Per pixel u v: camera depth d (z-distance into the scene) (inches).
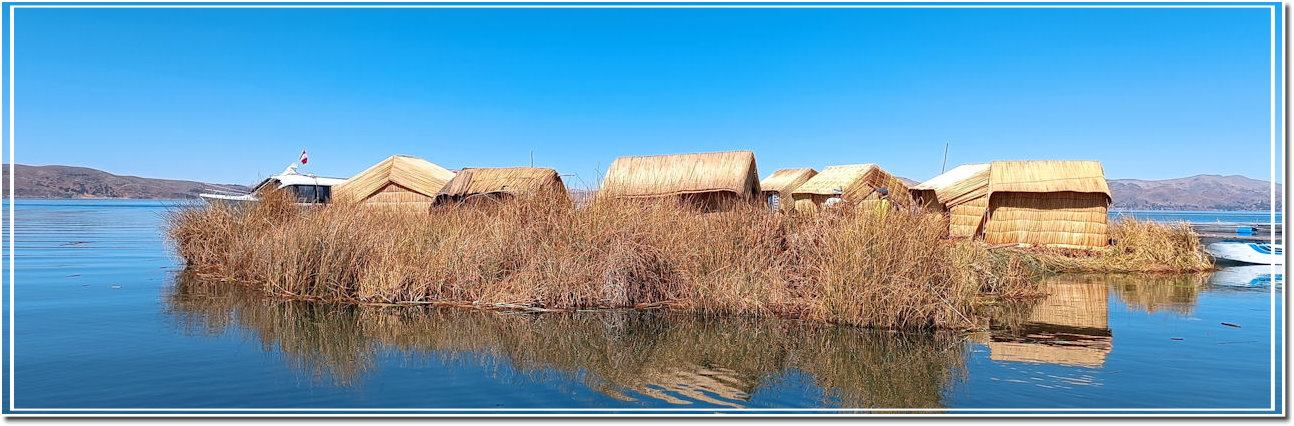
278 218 606.9
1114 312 409.1
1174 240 706.8
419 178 807.1
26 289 502.6
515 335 354.0
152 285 528.1
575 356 311.0
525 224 482.0
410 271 453.7
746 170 804.6
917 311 357.1
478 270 448.5
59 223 1486.2
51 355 304.2
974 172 824.9
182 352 312.7
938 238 399.9
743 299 407.8
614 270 434.3
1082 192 718.5
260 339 341.4
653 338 346.6
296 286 478.6
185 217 684.1
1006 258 513.7
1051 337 340.2
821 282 393.1
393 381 270.8
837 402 244.8
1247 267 700.7
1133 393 249.4
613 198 481.7
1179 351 309.4
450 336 351.3
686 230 458.6
